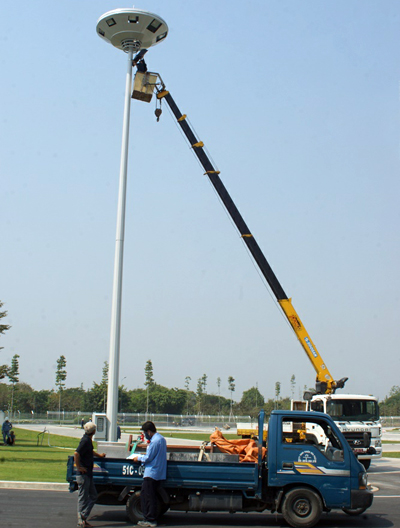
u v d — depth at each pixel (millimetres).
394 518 12297
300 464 11141
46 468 19062
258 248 27547
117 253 18578
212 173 28125
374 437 22828
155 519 10906
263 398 143750
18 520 10906
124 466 11312
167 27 19688
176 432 53969
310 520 10977
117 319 18094
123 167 19234
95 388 108312
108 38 20016
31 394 131750
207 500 11281
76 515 11727
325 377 26203
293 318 26828
